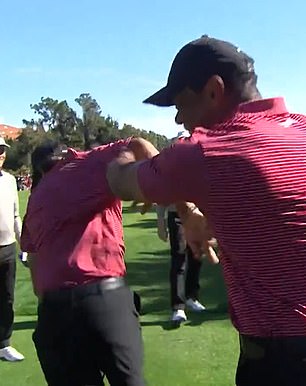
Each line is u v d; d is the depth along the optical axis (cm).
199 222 221
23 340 693
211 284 952
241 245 198
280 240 194
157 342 650
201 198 203
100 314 354
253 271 198
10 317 630
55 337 360
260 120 206
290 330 194
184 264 731
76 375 363
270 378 199
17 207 661
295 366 194
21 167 7838
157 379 538
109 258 361
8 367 600
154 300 864
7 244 634
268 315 196
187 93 217
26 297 930
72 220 356
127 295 365
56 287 357
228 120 211
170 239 725
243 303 200
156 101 224
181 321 722
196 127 218
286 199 194
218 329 696
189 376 545
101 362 364
